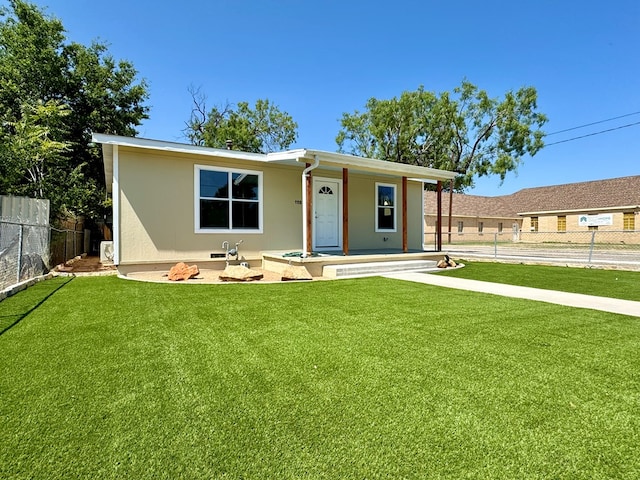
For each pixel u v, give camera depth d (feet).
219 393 8.02
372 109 85.51
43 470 5.48
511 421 6.96
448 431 6.61
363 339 11.84
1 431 6.47
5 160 35.04
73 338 11.69
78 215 47.44
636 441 6.34
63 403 7.50
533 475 5.45
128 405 7.45
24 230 23.98
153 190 26.12
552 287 22.48
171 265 26.89
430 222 92.12
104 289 20.45
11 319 13.89
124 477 5.34
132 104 64.13
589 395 8.06
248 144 102.58
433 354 10.50
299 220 33.30
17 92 48.85
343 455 5.90
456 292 20.38
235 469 5.54
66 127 52.11
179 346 11.06
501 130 73.77
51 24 55.42
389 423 6.85
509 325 13.61
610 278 26.81
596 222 93.56
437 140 79.46
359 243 38.50
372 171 31.99
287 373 9.12
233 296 18.89
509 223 111.96
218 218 28.86
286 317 14.66
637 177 95.66
